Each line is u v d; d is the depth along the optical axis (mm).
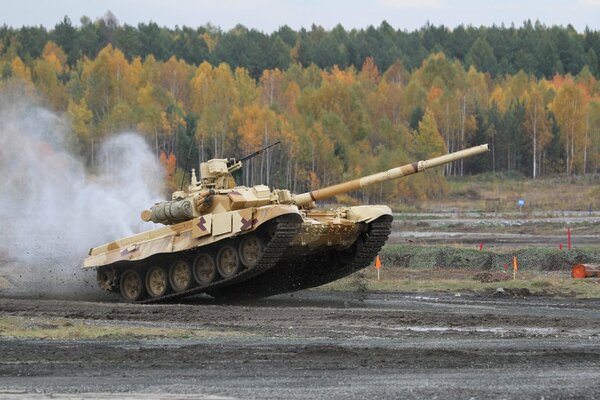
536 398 24688
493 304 50094
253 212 50000
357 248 55750
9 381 27719
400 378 27625
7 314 45875
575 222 118562
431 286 59969
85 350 33281
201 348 33406
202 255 53438
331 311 45812
